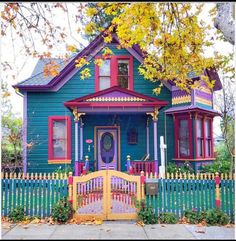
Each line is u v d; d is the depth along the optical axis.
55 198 8.56
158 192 8.55
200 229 7.49
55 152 16.14
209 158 16.41
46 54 11.37
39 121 16.14
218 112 16.61
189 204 8.53
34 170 15.80
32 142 15.88
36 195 8.56
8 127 16.25
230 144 15.19
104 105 14.14
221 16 8.29
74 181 8.45
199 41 11.20
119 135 16.33
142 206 8.27
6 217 8.39
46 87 16.03
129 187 8.61
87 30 10.89
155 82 16.61
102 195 8.54
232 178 8.64
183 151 16.03
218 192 8.50
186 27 11.00
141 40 11.70
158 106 14.30
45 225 7.82
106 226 7.75
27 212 8.52
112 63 16.53
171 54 11.54
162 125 16.48
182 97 16.03
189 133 15.55
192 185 8.60
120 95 14.39
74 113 14.27
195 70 12.29
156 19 10.20
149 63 14.73
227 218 8.02
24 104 16.11
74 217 8.29
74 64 16.20
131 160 16.14
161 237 6.81
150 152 16.23
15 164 15.44
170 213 8.33
